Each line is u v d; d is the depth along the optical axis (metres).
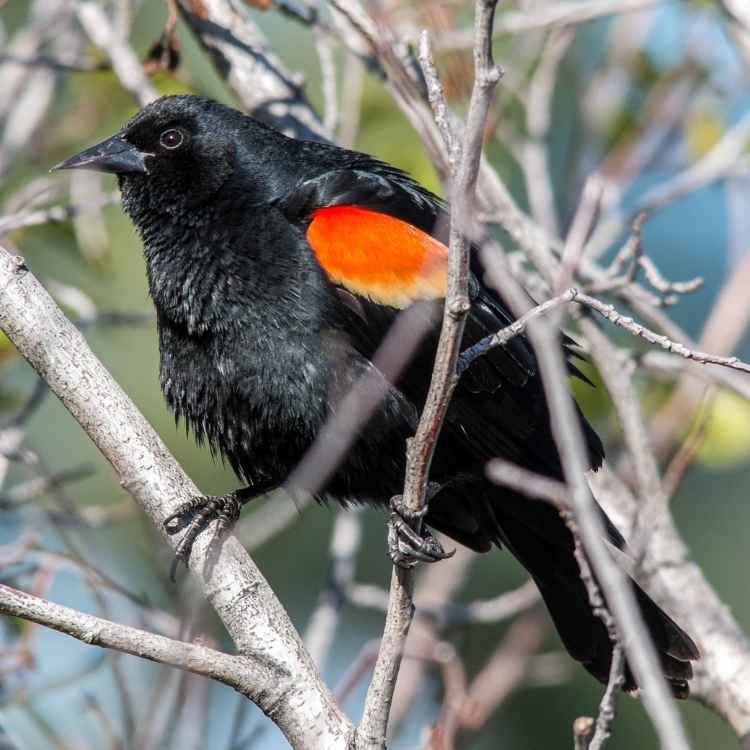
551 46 11.88
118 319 11.94
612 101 13.10
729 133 12.39
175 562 8.18
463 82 10.46
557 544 9.37
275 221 9.42
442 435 9.19
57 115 13.77
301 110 11.70
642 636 5.80
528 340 9.24
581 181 12.59
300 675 7.60
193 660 7.25
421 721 10.77
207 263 9.38
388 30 9.90
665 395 12.46
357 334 9.12
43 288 8.05
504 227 10.55
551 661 14.42
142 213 9.77
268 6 10.97
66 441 15.68
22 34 12.98
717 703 10.04
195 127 9.72
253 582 7.89
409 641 10.80
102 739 9.87
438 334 9.11
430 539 7.77
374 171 9.98
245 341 9.20
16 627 10.71
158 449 8.11
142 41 14.82
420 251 9.20
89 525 10.92
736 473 15.98
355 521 11.34
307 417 9.12
